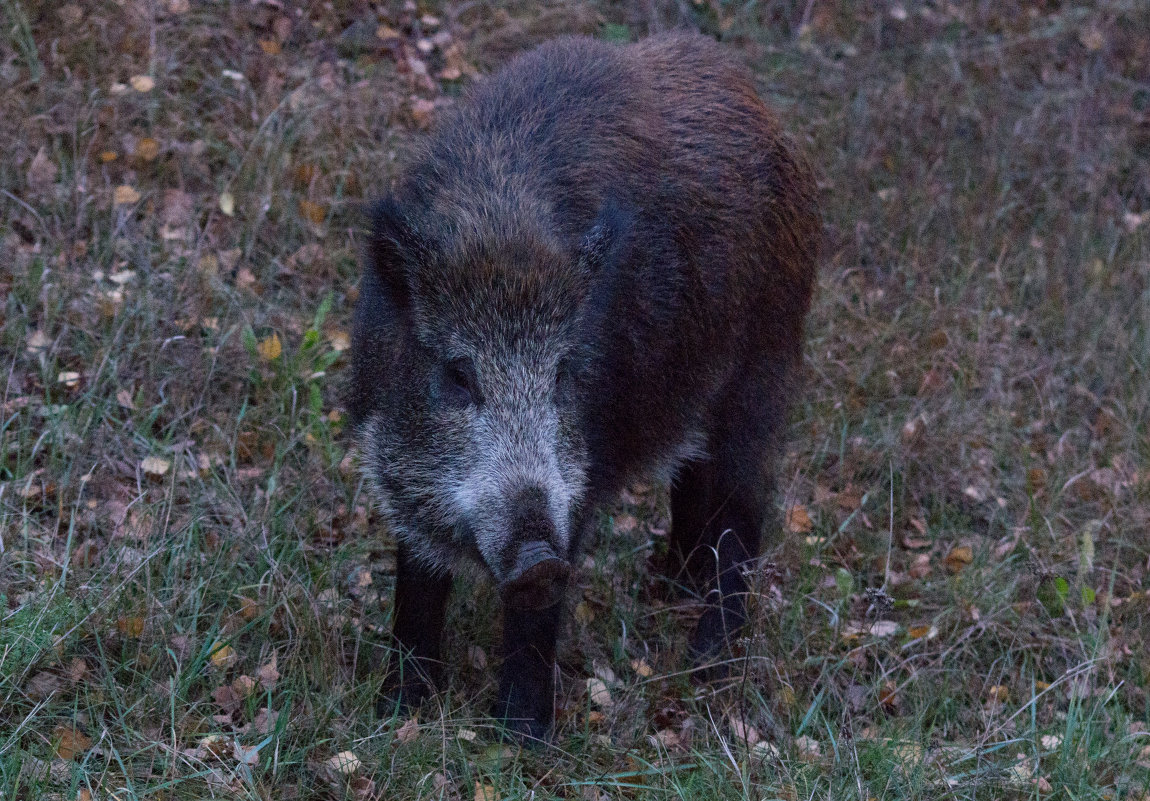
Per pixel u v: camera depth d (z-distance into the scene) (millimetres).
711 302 7883
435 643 7371
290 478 8758
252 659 7152
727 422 8625
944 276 12453
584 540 7297
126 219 10328
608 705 7469
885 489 10203
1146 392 11422
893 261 12484
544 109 7281
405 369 6527
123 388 9062
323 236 10758
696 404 8180
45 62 11453
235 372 9414
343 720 6793
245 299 10023
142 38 11844
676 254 7535
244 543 7918
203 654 6801
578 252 6508
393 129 11883
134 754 6148
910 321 11703
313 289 10422
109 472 8398
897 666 8266
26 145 10602
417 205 6969
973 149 14211
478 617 7984
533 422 6285
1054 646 8844
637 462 7656
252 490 8602
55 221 10141
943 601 9188
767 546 9164
